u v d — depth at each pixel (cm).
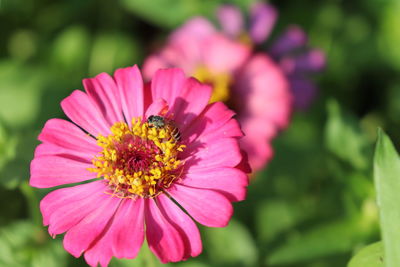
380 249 31
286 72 46
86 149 33
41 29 50
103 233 32
